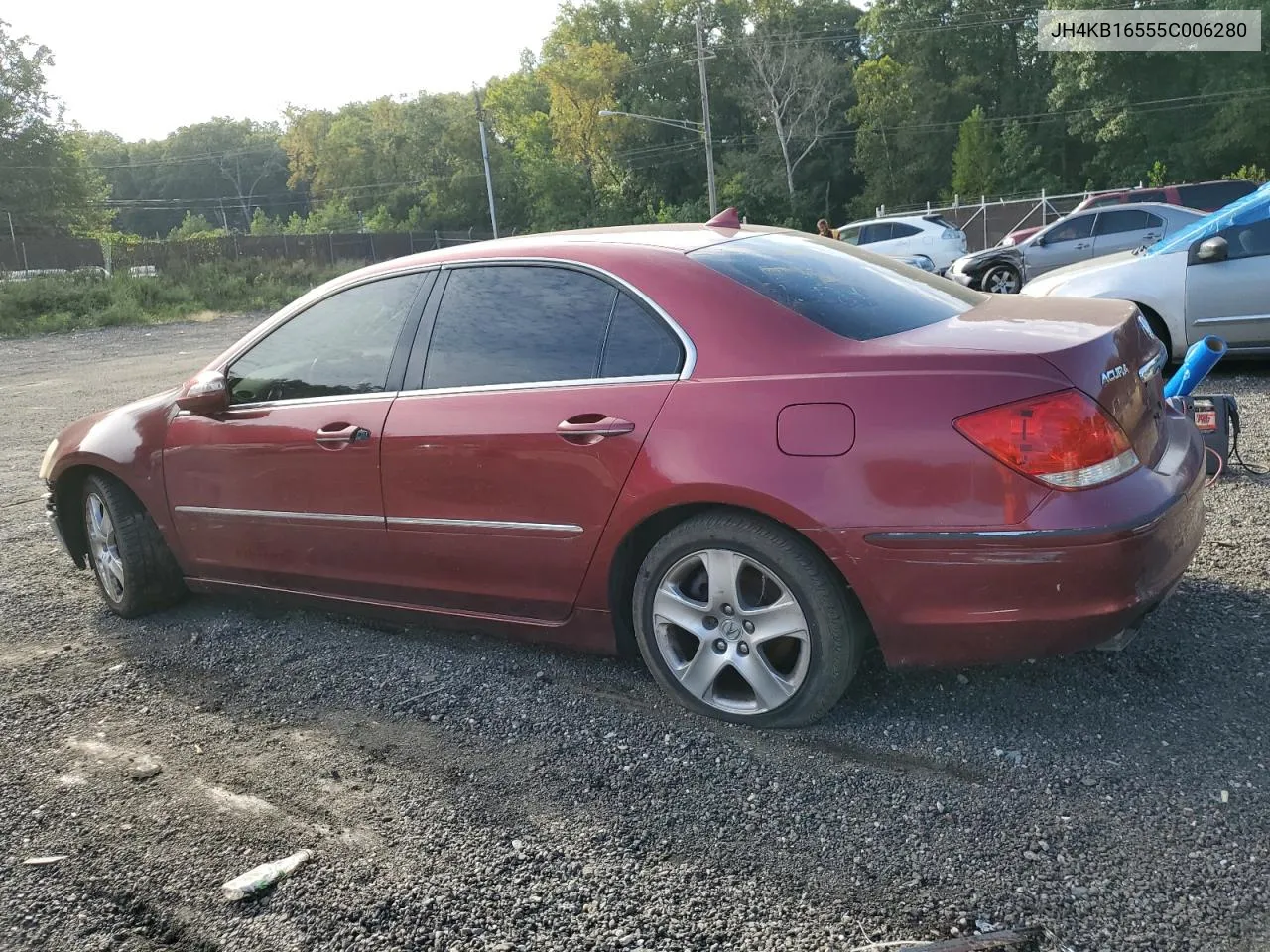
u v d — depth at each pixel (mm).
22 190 60562
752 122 68875
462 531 3367
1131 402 2787
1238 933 2061
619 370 3107
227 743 3195
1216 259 7250
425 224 82500
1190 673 3135
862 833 2484
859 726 2982
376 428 3512
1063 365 2604
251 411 3873
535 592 3314
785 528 2832
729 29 72688
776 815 2586
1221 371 8117
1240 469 5273
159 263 36156
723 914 2230
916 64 59562
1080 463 2570
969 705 3055
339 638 4008
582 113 70875
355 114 95438
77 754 3176
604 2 74500
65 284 29016
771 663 3000
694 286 3074
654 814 2635
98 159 125750
